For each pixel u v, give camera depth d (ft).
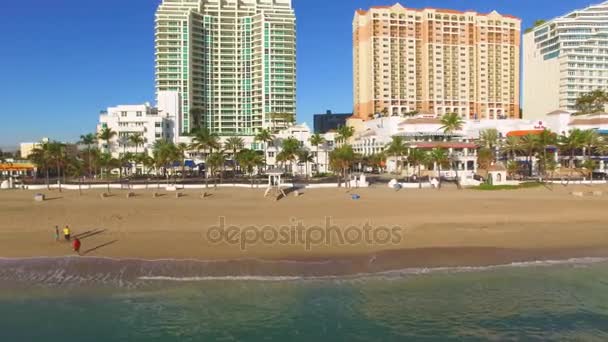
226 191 271.69
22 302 92.84
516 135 439.63
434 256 118.83
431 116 489.67
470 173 394.52
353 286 100.48
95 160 380.58
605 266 112.57
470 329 82.33
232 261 112.57
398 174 438.40
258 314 88.12
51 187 305.94
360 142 579.07
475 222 159.74
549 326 83.15
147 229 146.92
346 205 199.72
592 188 283.79
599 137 367.04
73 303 92.53
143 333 81.30
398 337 79.82
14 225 153.48
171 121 510.99
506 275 106.83
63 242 129.49
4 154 558.97
